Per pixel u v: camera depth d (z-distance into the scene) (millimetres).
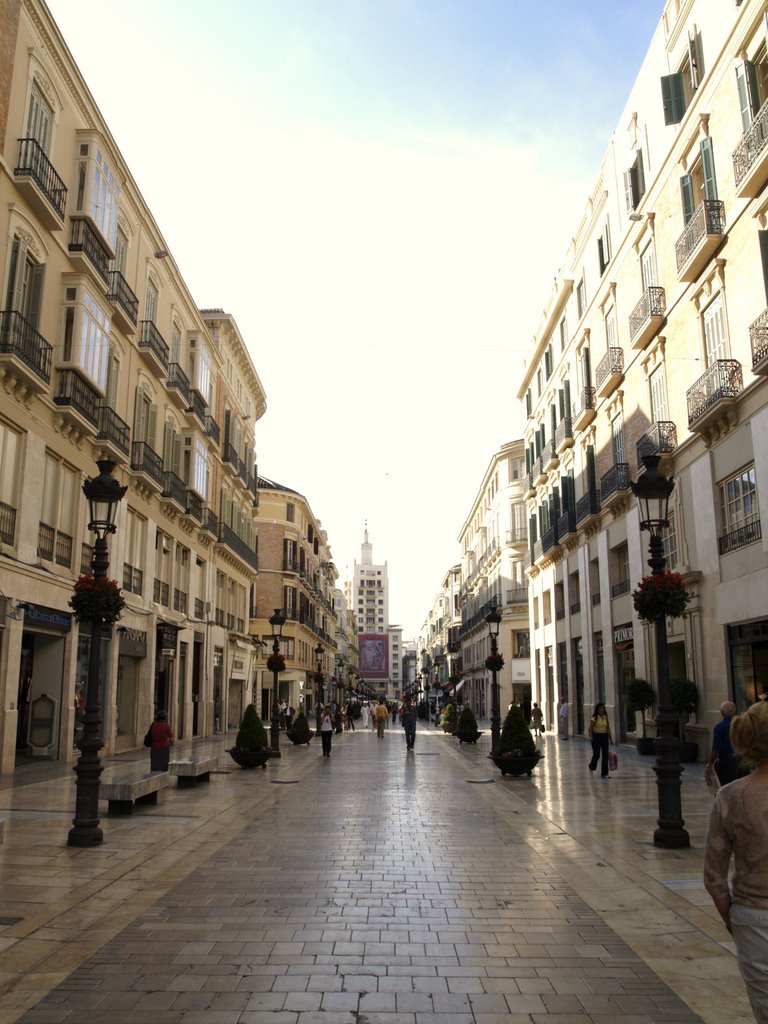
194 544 33219
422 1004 4707
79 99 20969
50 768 18266
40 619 18281
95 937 5918
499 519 57844
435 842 9891
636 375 26297
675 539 22594
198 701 34219
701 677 20562
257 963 5395
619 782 16719
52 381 19406
